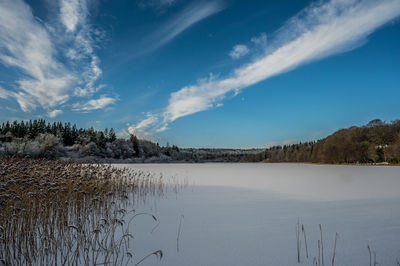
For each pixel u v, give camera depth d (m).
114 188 7.58
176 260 3.04
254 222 4.83
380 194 8.45
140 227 4.52
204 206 6.49
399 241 3.66
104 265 2.89
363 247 3.43
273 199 7.57
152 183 11.03
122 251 3.37
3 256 3.09
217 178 15.50
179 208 6.24
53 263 3.07
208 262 2.98
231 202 7.07
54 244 3.40
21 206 4.22
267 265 2.88
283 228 4.41
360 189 9.85
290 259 3.05
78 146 52.88
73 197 5.17
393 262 2.93
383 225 4.55
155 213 5.67
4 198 3.92
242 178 15.48
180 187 10.73
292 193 8.85
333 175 17.53
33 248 3.17
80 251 3.42
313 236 3.94
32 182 4.80
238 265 2.88
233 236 3.97
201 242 3.70
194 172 21.30
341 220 4.94
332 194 8.54
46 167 7.30
